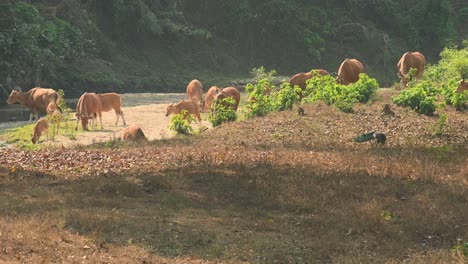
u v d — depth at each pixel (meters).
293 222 12.91
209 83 73.69
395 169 16.64
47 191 15.05
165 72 73.81
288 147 21.45
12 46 54.19
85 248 10.94
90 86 62.62
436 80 39.53
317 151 20.42
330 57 84.69
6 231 11.50
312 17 86.75
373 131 24.73
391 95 34.28
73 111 44.22
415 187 15.23
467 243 11.16
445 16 89.94
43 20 62.97
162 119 36.47
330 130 25.36
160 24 76.94
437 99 31.80
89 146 23.55
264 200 14.20
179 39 77.69
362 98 32.16
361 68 36.91
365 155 18.81
